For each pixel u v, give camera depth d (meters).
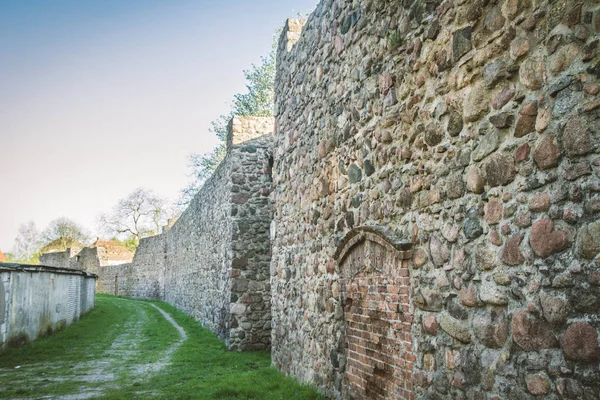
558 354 2.63
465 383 3.36
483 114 3.29
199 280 18.03
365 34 5.14
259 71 26.42
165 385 7.88
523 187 2.92
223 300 13.06
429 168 3.91
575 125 2.58
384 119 4.69
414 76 4.18
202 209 17.88
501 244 3.08
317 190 6.51
